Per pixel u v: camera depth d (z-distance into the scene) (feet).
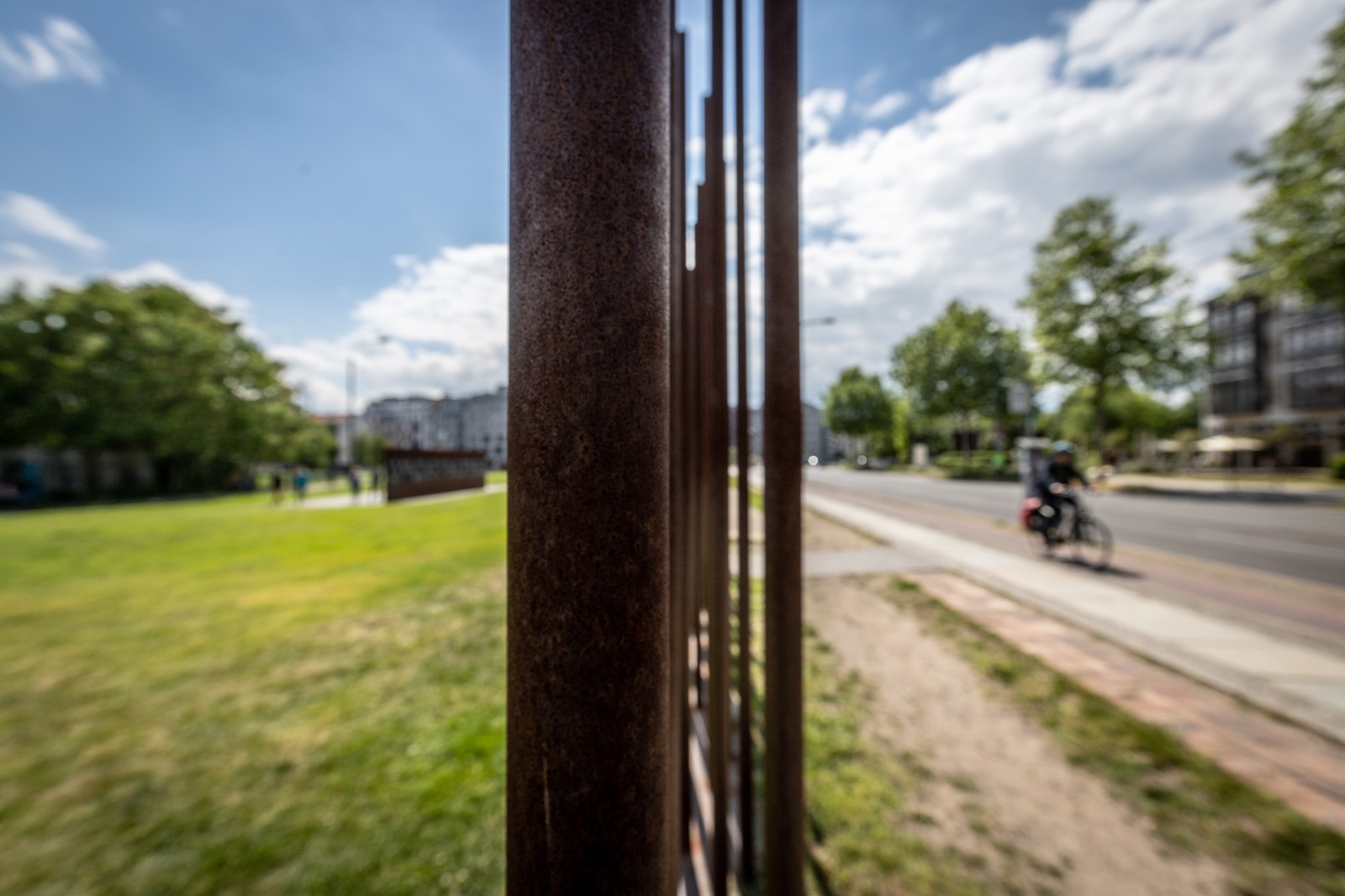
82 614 21.40
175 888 7.50
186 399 121.80
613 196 2.17
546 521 2.14
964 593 21.80
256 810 9.05
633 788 2.15
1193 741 10.60
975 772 9.61
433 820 8.65
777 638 5.03
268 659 15.99
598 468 2.12
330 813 8.93
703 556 11.27
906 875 7.31
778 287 4.76
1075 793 9.05
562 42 2.20
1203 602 20.31
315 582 25.96
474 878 7.45
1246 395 162.71
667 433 2.33
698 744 9.86
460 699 12.91
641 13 2.29
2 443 103.65
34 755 10.95
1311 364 146.51
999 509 57.82
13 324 106.83
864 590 22.41
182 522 59.16
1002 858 7.61
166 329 123.34
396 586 24.61
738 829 8.00
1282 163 59.26
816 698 12.53
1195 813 8.53
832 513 53.83
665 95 2.38
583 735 2.12
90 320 115.65
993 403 155.12
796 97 4.70
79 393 109.81
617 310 2.16
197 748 11.07
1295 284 61.31
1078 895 7.01
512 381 2.23
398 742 11.05
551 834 2.14
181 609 21.94
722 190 5.91
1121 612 18.83
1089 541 28.04
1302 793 8.98
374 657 15.87
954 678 13.55
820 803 8.80
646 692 2.18
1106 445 166.09
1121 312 89.15
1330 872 7.34
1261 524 42.93
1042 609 19.38
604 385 2.13
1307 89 56.59
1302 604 19.98
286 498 101.81
